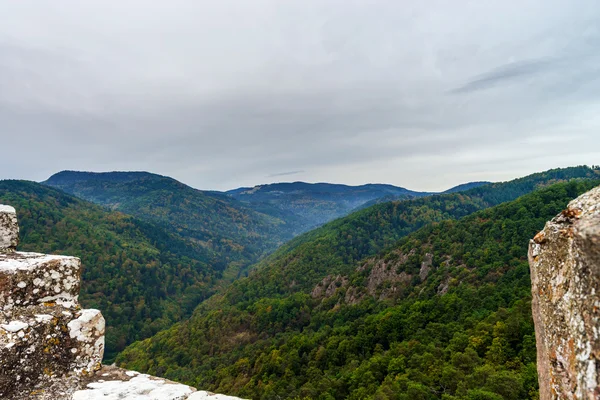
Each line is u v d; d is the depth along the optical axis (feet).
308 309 247.70
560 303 8.16
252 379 148.36
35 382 13.07
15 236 18.52
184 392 13.42
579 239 7.06
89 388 13.48
